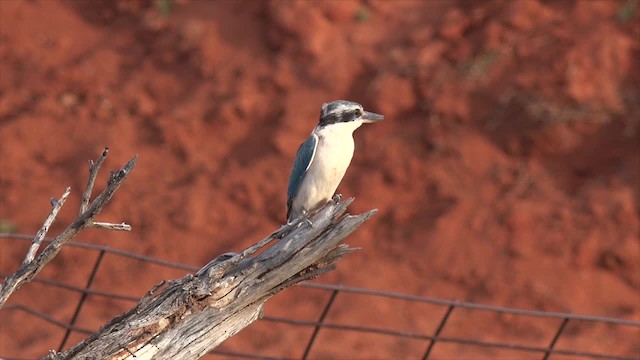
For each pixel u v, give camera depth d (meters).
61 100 26.20
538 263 22.02
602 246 22.06
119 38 27.33
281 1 26.39
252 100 25.42
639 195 22.61
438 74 24.72
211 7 27.16
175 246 23.25
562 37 24.67
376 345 20.27
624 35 24.55
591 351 19.97
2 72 26.86
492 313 21.16
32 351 19.86
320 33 26.00
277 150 24.50
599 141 23.62
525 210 22.75
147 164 24.83
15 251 23.23
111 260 22.88
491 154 23.91
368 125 24.67
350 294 21.70
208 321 7.50
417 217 23.27
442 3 26.50
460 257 22.30
